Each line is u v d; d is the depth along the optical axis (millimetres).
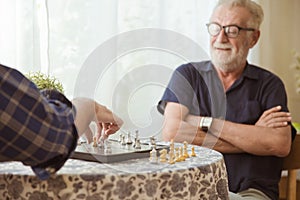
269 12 2965
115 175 1140
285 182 2711
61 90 1674
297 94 3064
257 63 2930
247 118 2146
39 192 1143
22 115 980
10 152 997
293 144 2213
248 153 2094
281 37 3021
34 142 1000
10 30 2197
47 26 2295
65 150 1054
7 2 2186
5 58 2197
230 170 2090
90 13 2414
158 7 2609
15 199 1164
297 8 3066
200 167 1265
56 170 1083
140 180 1155
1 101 962
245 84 2189
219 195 1361
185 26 2693
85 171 1167
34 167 1069
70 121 1067
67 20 2359
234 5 2223
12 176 1160
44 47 2295
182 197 1211
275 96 2168
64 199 1134
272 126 2090
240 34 2188
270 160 2123
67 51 2365
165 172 1185
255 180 2080
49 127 1011
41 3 2268
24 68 2227
